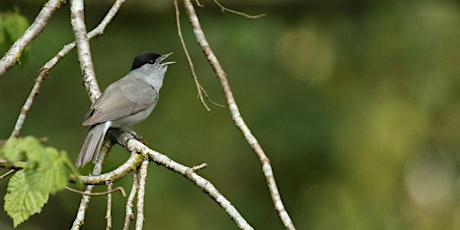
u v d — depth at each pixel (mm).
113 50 14578
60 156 5250
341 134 15500
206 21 14422
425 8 15352
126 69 14453
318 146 15234
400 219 15969
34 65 13898
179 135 14578
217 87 14812
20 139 5199
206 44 7492
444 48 15547
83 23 7852
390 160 15883
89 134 7734
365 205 15586
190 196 14320
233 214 6062
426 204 16703
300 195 15320
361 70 15844
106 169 12188
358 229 15336
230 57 14688
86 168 7523
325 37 15547
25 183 5977
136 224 5922
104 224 13891
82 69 7867
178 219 14172
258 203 14883
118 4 7965
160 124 14617
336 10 14992
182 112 14703
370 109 15820
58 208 15406
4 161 5789
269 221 14867
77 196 14016
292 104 15250
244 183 14836
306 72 15750
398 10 15227
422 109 16016
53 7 7535
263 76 15172
